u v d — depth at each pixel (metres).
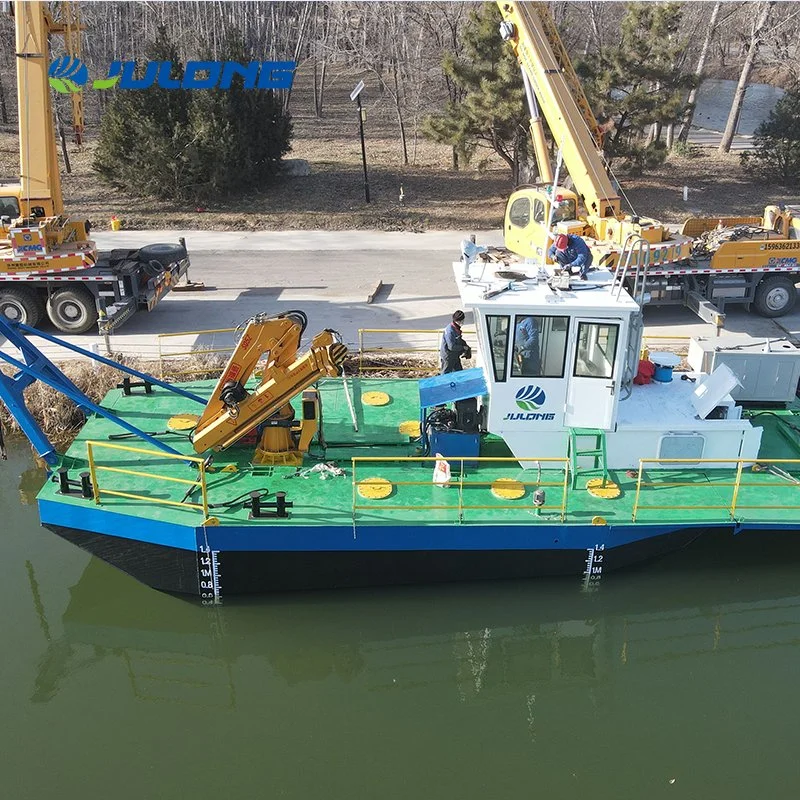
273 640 8.98
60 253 15.73
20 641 8.91
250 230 25.91
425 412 9.90
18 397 9.23
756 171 32.16
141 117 27.80
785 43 36.50
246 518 8.44
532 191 18.47
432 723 7.96
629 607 9.23
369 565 8.66
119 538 8.62
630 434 9.34
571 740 7.70
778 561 9.77
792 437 10.46
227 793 7.05
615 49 26.50
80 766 7.36
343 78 53.22
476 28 25.84
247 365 9.26
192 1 35.12
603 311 8.66
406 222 26.44
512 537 8.55
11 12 17.72
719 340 11.58
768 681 8.45
